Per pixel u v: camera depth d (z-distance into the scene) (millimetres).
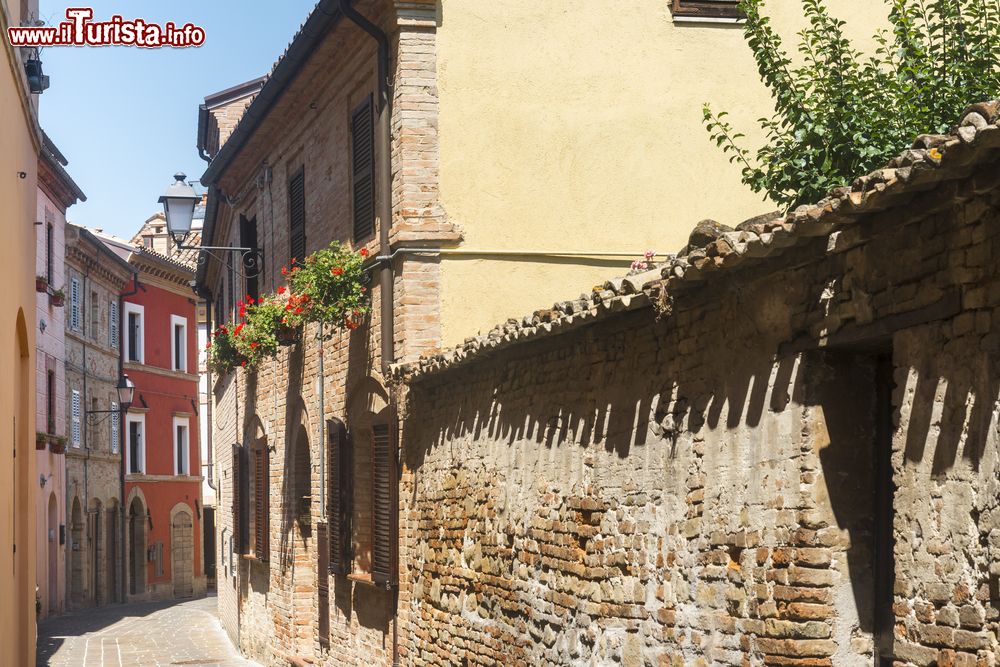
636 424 7332
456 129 12492
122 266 43344
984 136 3971
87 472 40531
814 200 9023
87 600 40656
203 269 27531
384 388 12742
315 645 16438
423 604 11406
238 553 22234
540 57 12766
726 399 6297
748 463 6055
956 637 4539
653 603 7027
